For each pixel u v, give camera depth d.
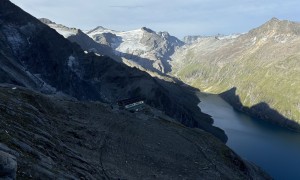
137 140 93.50
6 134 44.41
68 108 98.31
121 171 67.69
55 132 70.44
